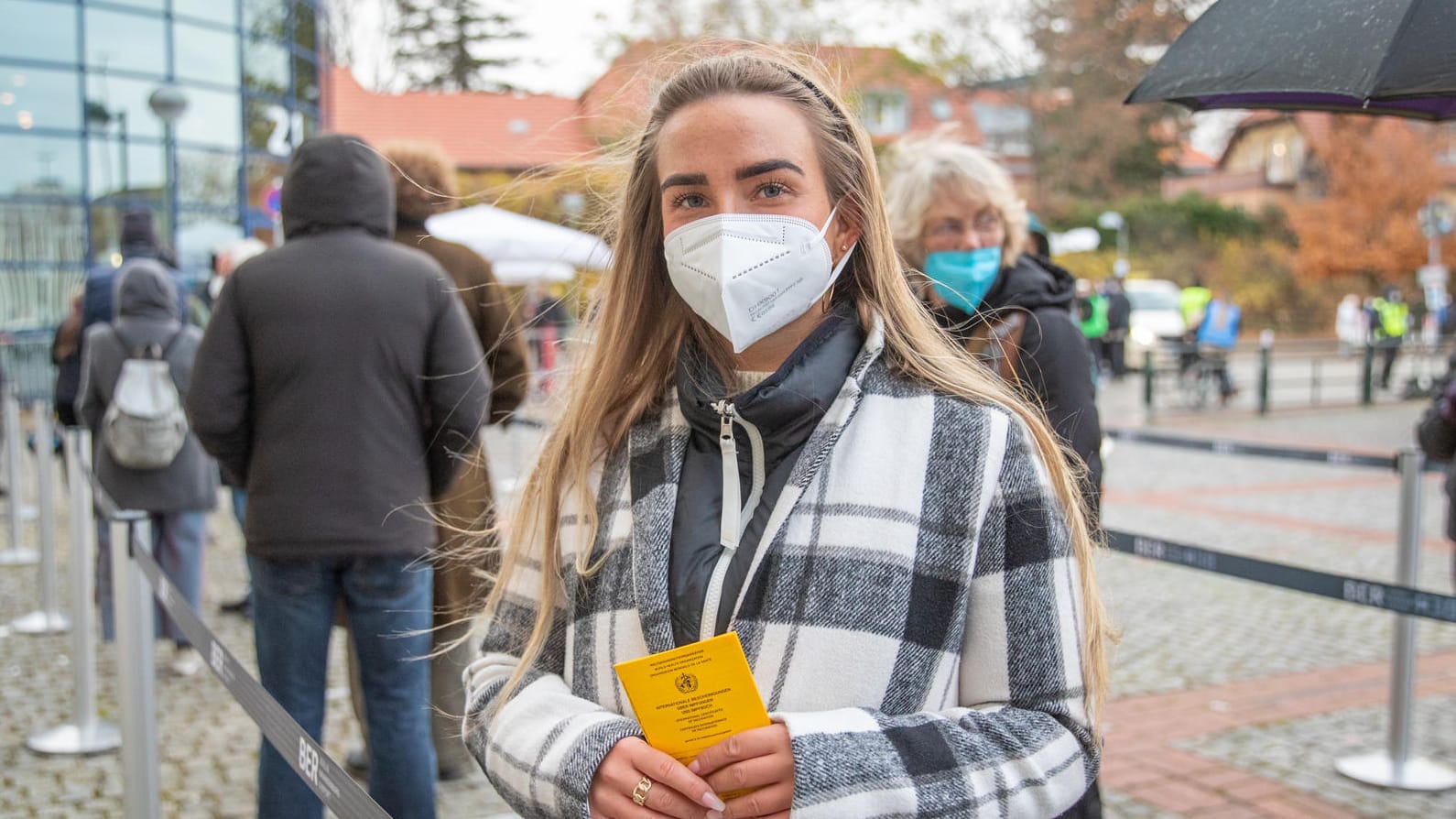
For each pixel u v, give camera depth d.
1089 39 29.31
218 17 19.66
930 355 1.48
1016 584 1.35
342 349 2.97
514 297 3.15
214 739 4.44
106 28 18.39
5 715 4.75
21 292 17.95
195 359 3.02
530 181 1.93
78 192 18.34
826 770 1.24
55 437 7.22
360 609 3.02
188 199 19.56
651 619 1.39
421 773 3.04
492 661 1.61
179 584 5.15
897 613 1.33
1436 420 4.39
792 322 1.50
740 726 1.29
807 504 1.38
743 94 1.47
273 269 3.01
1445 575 7.41
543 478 1.62
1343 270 34.00
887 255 1.51
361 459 2.97
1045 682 1.35
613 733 1.35
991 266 2.96
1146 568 7.56
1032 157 31.03
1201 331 18.30
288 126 21.48
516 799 1.41
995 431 1.39
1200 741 4.45
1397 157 32.72
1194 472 12.03
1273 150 41.69
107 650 5.61
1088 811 1.44
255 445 3.03
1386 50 1.94
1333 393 20.69
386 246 3.12
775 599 1.35
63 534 8.64
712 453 1.48
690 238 1.43
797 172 1.44
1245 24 2.23
